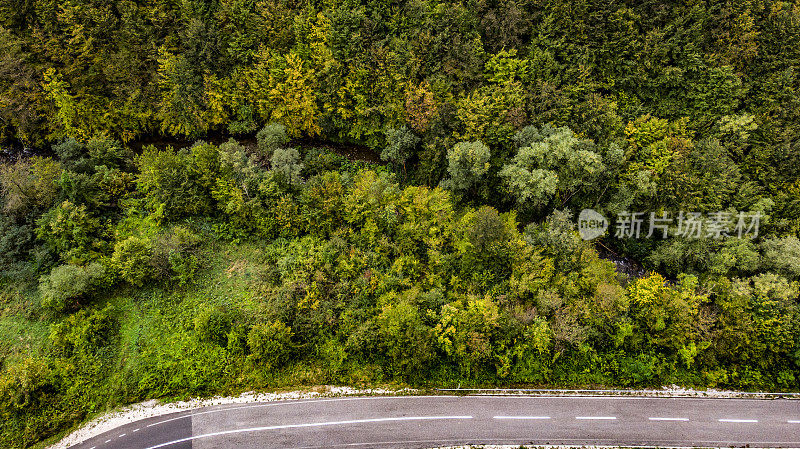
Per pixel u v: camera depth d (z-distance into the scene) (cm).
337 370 4016
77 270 4059
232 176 4703
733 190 4694
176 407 3800
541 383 4016
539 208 4850
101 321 4097
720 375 4050
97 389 3844
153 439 3628
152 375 3894
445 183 4894
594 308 4119
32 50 4919
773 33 4941
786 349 4047
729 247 4425
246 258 4678
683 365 4141
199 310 4269
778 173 4756
